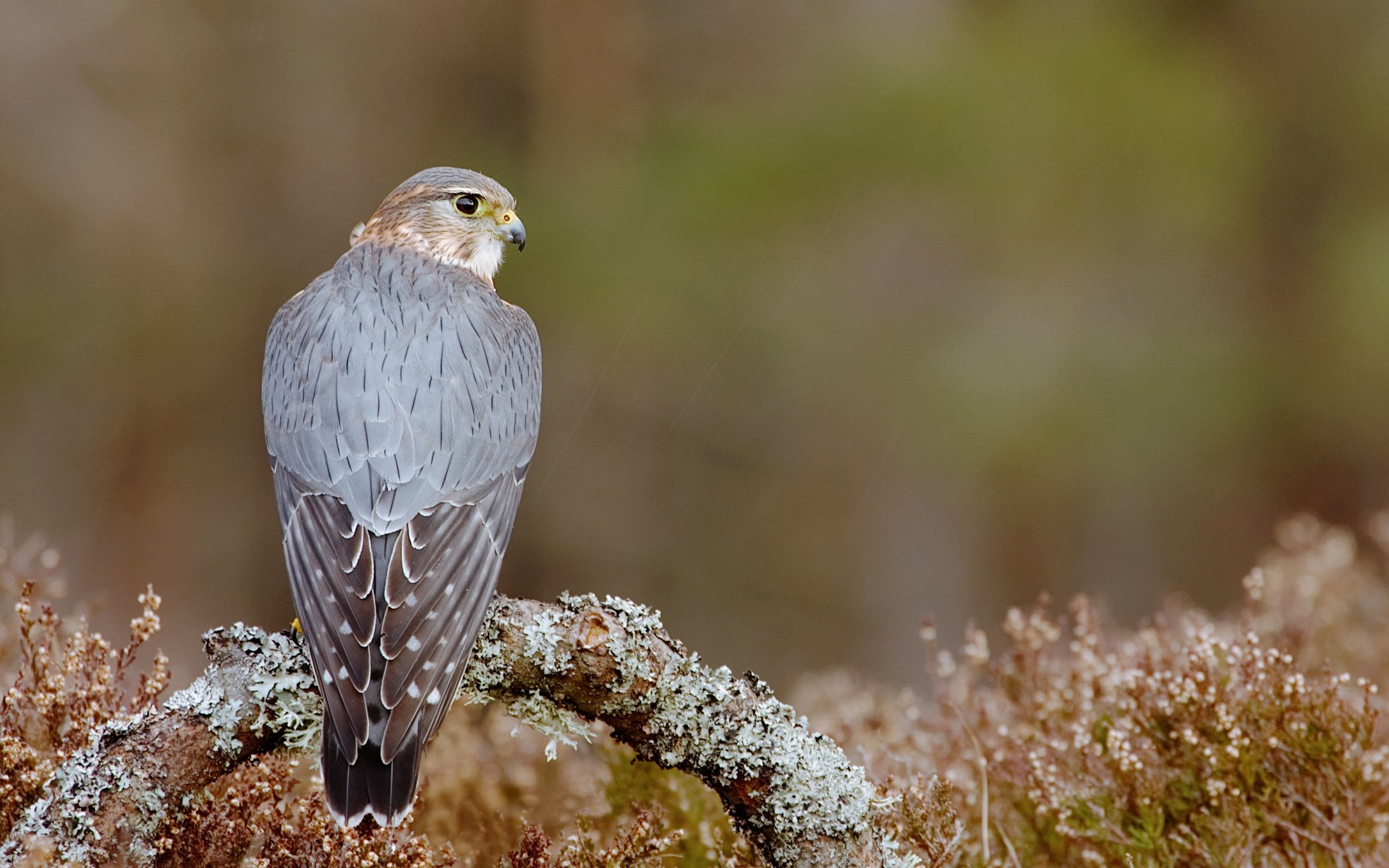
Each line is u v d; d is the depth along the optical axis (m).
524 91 19.50
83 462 17.89
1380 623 7.56
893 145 16.75
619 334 17.02
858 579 16.92
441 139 19.53
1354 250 18.19
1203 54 18.95
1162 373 16.81
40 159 18.84
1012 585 17.25
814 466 17.06
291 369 5.38
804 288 16.95
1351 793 4.99
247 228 19.39
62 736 4.70
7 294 18.34
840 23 18.59
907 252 17.16
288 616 18.19
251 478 18.59
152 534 17.83
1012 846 5.10
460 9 19.56
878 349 16.80
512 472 5.43
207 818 4.39
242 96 19.64
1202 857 4.95
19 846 4.09
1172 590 16.94
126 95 19.38
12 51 19.06
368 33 19.73
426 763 5.54
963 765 5.43
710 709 4.44
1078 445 16.30
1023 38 17.92
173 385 18.50
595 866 4.68
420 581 4.66
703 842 5.13
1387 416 17.80
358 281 5.75
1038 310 16.88
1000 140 16.84
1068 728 5.48
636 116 19.03
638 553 17.25
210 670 4.35
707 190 17.08
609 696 4.46
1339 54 19.16
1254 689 5.23
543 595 17.52
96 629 13.41
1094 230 17.41
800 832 4.43
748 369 17.12
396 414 5.04
